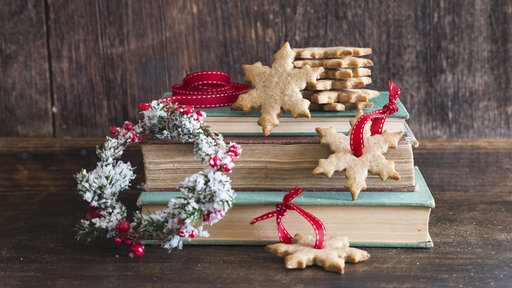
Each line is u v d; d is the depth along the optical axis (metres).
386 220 0.95
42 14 1.16
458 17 1.15
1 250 0.97
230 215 0.96
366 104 0.97
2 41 1.17
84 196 0.95
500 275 0.91
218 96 0.98
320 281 0.90
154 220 0.93
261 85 0.96
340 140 0.94
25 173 1.18
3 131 1.19
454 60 1.16
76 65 1.18
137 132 0.97
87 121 1.19
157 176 0.97
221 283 0.90
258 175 0.96
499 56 1.16
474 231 1.00
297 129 0.96
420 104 1.17
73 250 0.96
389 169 0.93
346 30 1.15
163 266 0.93
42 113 1.19
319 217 0.95
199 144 0.94
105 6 1.16
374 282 0.90
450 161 1.17
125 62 1.17
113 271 0.92
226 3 1.15
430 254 0.94
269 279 0.90
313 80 0.96
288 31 1.16
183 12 1.16
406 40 1.15
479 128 1.17
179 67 1.17
